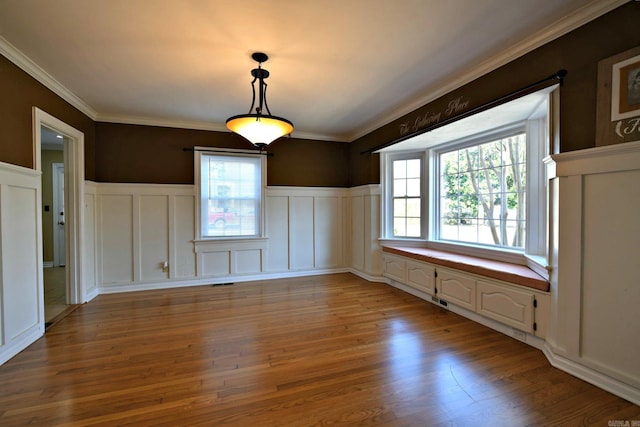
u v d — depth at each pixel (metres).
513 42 2.36
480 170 3.54
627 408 1.71
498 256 3.20
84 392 1.86
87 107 3.72
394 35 2.26
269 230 4.89
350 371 2.11
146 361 2.24
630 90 1.75
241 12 1.97
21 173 2.42
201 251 4.51
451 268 3.25
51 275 5.12
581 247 1.98
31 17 2.00
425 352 2.38
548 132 2.25
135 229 4.18
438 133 3.48
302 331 2.79
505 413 1.68
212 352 2.39
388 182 4.61
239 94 3.39
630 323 1.76
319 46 2.41
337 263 5.34
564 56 2.11
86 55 2.51
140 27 2.13
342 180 5.38
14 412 1.68
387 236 4.62
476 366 2.17
